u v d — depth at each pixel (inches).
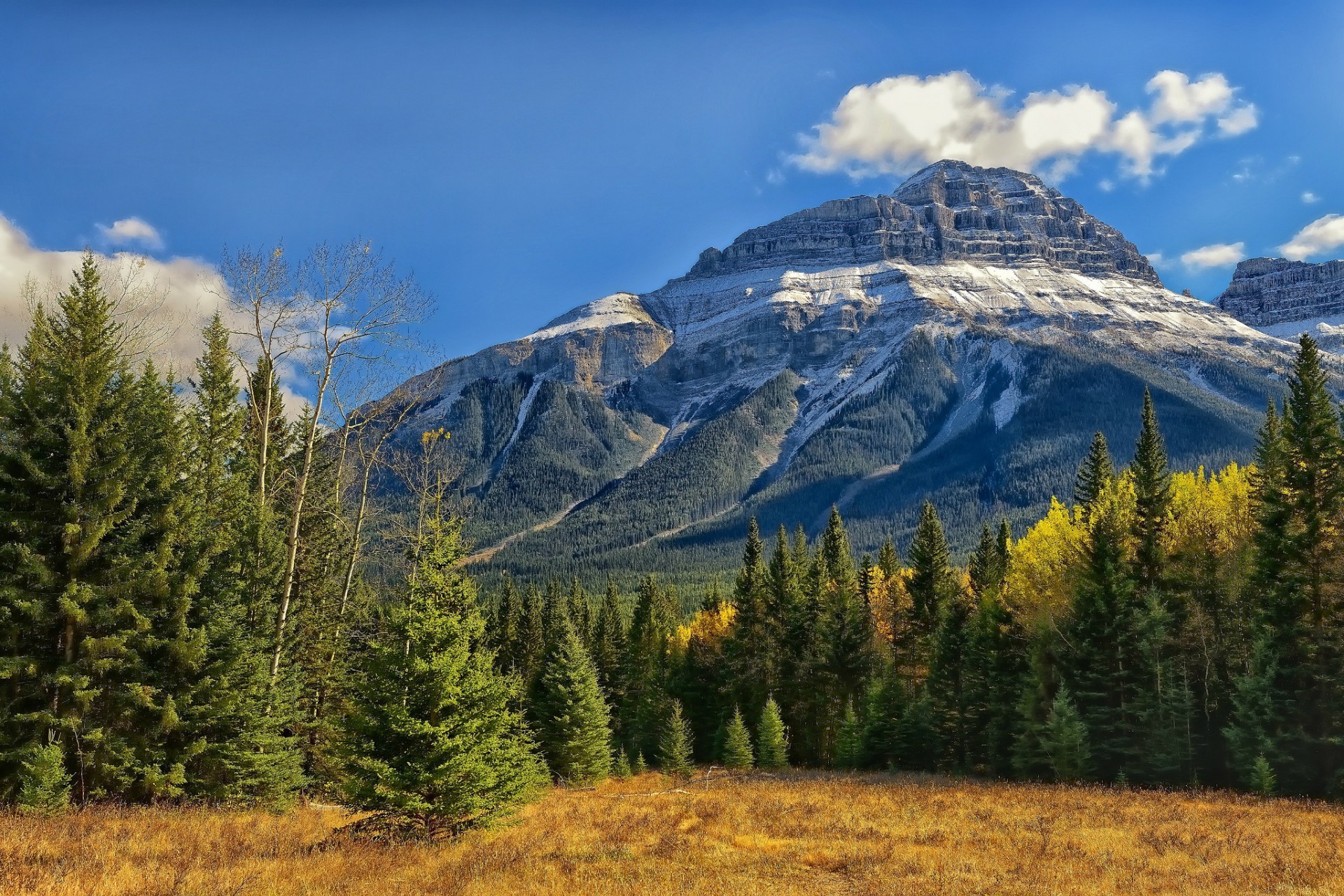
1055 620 1891.0
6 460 767.1
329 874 564.4
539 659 2642.7
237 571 932.6
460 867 592.7
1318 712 1385.3
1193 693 1550.2
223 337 1162.0
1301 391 1523.1
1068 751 1584.6
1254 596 1619.1
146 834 643.5
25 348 815.1
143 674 794.2
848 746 2150.6
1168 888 617.0
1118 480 2298.2
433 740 681.0
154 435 868.0
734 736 2143.2
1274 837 856.9
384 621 748.6
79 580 777.6
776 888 592.7
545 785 1003.9
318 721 1029.2
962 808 1087.0
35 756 696.4
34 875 502.9
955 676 2183.8
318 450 1213.7
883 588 3053.6
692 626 3577.8
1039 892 597.0
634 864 649.6
